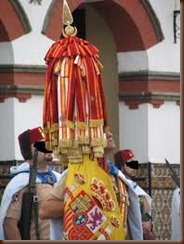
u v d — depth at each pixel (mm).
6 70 18547
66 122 10109
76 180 10062
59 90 10188
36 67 18719
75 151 10086
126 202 10531
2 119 18641
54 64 10273
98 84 10219
